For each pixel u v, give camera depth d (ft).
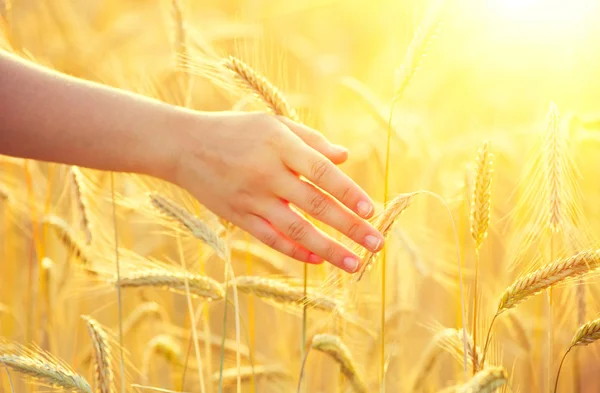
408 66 3.55
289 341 4.74
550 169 3.54
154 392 4.43
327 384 4.65
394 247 4.43
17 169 4.90
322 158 3.22
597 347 4.43
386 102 7.05
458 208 4.42
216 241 3.56
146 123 3.26
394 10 4.62
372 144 4.99
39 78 3.22
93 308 4.92
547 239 3.62
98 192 4.37
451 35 6.91
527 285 3.26
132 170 3.30
